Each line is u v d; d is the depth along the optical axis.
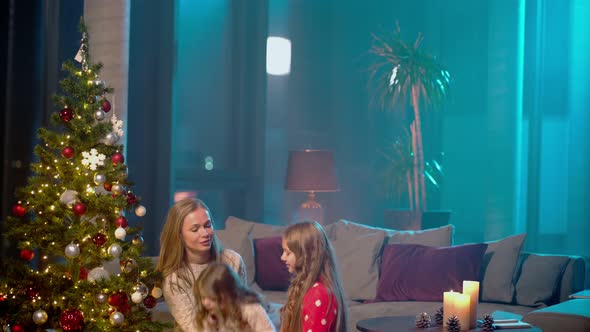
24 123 5.30
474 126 8.50
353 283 4.63
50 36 5.36
